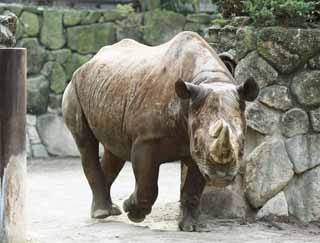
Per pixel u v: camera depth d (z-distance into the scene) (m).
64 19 25.58
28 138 25.16
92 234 12.54
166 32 25.59
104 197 14.41
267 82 13.92
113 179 14.68
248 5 14.64
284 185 13.94
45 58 25.53
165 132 12.24
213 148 10.62
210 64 12.22
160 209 15.33
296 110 13.92
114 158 14.54
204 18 25.61
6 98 11.38
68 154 25.30
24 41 25.39
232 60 13.95
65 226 13.50
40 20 25.55
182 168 13.74
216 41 14.89
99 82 13.66
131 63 13.23
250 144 13.95
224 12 15.66
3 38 11.88
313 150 13.96
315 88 13.92
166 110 12.15
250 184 13.88
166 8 26.23
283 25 14.23
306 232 13.30
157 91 12.36
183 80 12.20
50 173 21.78
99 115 13.54
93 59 14.29
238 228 13.32
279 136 13.93
